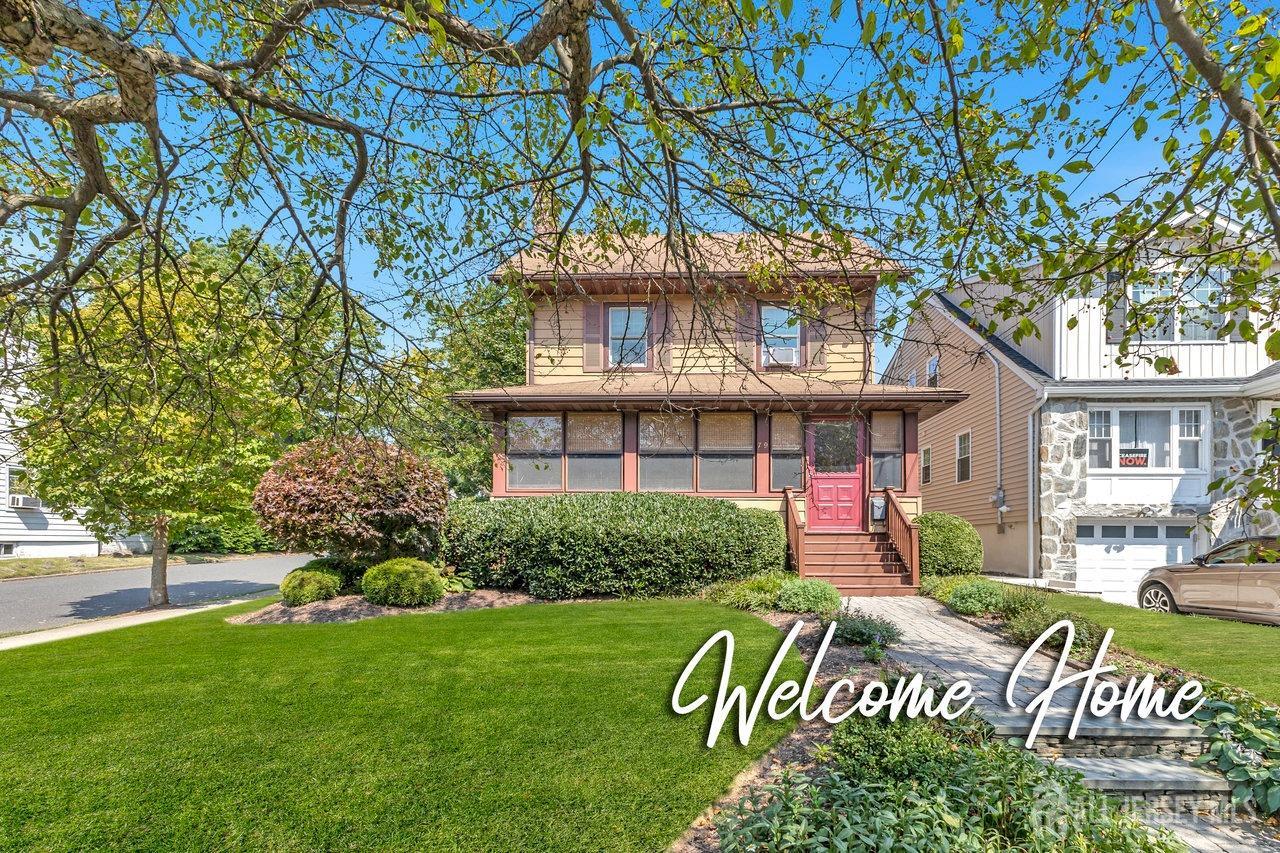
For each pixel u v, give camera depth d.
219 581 17.55
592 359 13.27
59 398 4.86
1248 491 3.68
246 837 3.47
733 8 3.32
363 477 9.51
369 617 9.23
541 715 5.01
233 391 5.40
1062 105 3.34
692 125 3.99
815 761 4.23
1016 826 3.09
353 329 4.85
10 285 3.95
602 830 3.50
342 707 5.20
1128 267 4.18
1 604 13.16
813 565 11.63
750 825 3.01
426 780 4.02
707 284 5.25
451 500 12.42
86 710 5.16
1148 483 13.23
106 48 3.02
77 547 20.97
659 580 10.83
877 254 4.23
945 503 18.67
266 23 3.89
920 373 19.86
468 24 3.60
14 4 2.67
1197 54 2.92
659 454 12.90
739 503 12.74
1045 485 13.38
